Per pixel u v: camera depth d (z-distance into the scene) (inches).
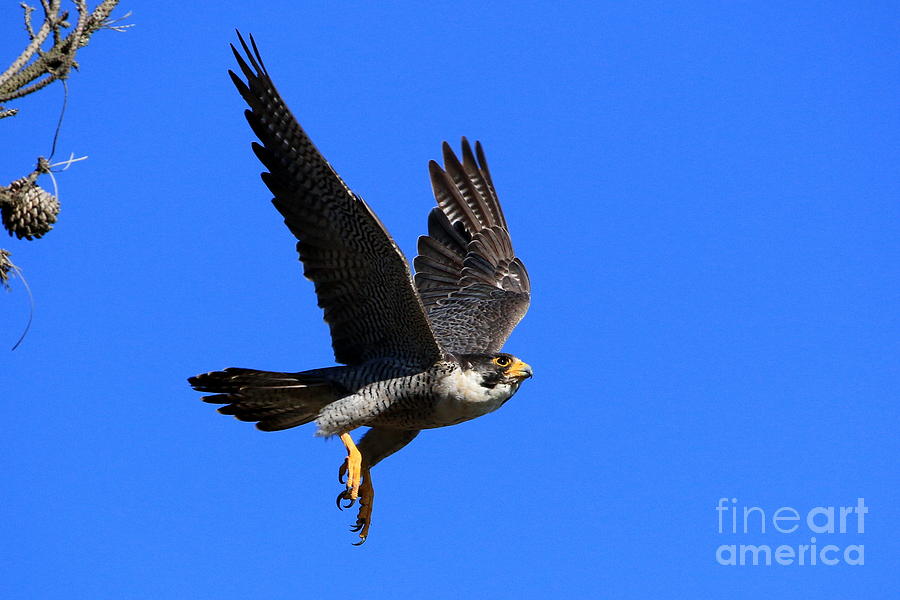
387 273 466.0
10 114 289.4
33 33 296.4
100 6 306.2
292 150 446.3
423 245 670.5
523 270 687.7
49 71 297.6
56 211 308.3
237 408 493.0
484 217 705.0
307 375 486.6
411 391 496.1
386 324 490.0
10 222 305.7
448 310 639.1
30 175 307.1
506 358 513.3
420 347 493.4
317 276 479.8
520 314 642.2
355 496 481.7
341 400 488.1
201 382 477.4
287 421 503.8
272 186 455.2
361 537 533.6
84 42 304.7
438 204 697.6
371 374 493.4
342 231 462.6
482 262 681.0
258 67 428.1
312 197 458.3
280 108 434.3
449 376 498.3
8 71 291.6
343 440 492.7
